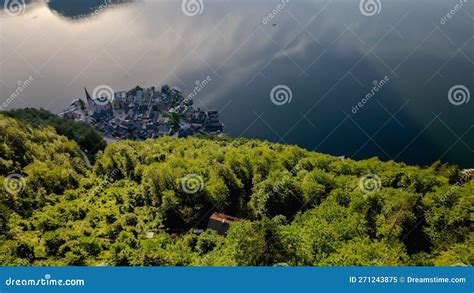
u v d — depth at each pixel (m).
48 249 60.56
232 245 51.97
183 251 58.09
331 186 82.62
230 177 87.12
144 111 192.38
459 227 62.50
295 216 68.88
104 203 87.75
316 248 47.94
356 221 57.41
